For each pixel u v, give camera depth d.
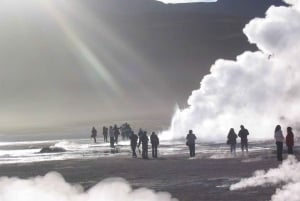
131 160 38.75
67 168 33.44
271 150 42.25
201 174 26.14
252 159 34.38
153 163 34.88
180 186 21.52
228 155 39.19
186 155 41.72
